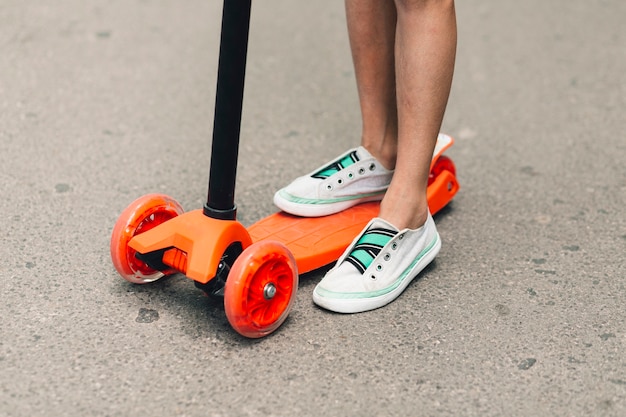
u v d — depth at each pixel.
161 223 1.67
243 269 1.52
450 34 1.62
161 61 2.55
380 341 1.59
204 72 2.51
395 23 1.76
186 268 1.58
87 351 1.55
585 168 2.13
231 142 1.56
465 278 1.75
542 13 3.01
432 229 1.74
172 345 1.57
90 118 2.25
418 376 1.53
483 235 1.89
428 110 1.64
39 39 2.62
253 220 1.91
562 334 1.62
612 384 1.53
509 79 2.54
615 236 1.89
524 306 1.68
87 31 2.69
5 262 1.74
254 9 2.97
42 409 1.45
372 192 1.85
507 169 2.13
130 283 1.70
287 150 2.17
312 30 2.81
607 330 1.63
